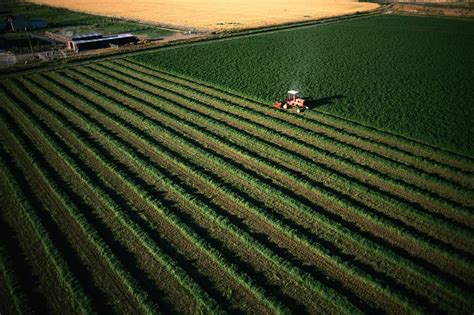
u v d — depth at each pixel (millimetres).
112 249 24812
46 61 68062
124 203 29406
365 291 21391
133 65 65562
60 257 23734
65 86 55344
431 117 41625
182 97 49719
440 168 32562
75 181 32281
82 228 26578
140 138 39094
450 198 28938
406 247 24359
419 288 21391
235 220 27312
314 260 23656
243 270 23000
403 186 29953
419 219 26703
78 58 69250
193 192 30609
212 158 34812
